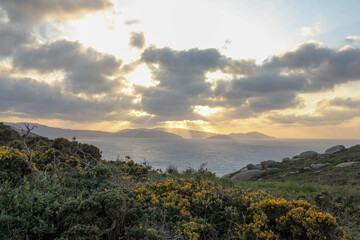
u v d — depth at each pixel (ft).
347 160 81.00
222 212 17.38
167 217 16.53
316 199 25.73
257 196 21.75
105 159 39.24
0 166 18.43
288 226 16.63
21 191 14.73
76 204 13.85
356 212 22.61
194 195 19.45
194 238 13.82
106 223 13.53
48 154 27.91
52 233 12.78
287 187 37.14
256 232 15.20
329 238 15.53
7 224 11.84
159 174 36.96
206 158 384.06
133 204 16.19
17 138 35.40
